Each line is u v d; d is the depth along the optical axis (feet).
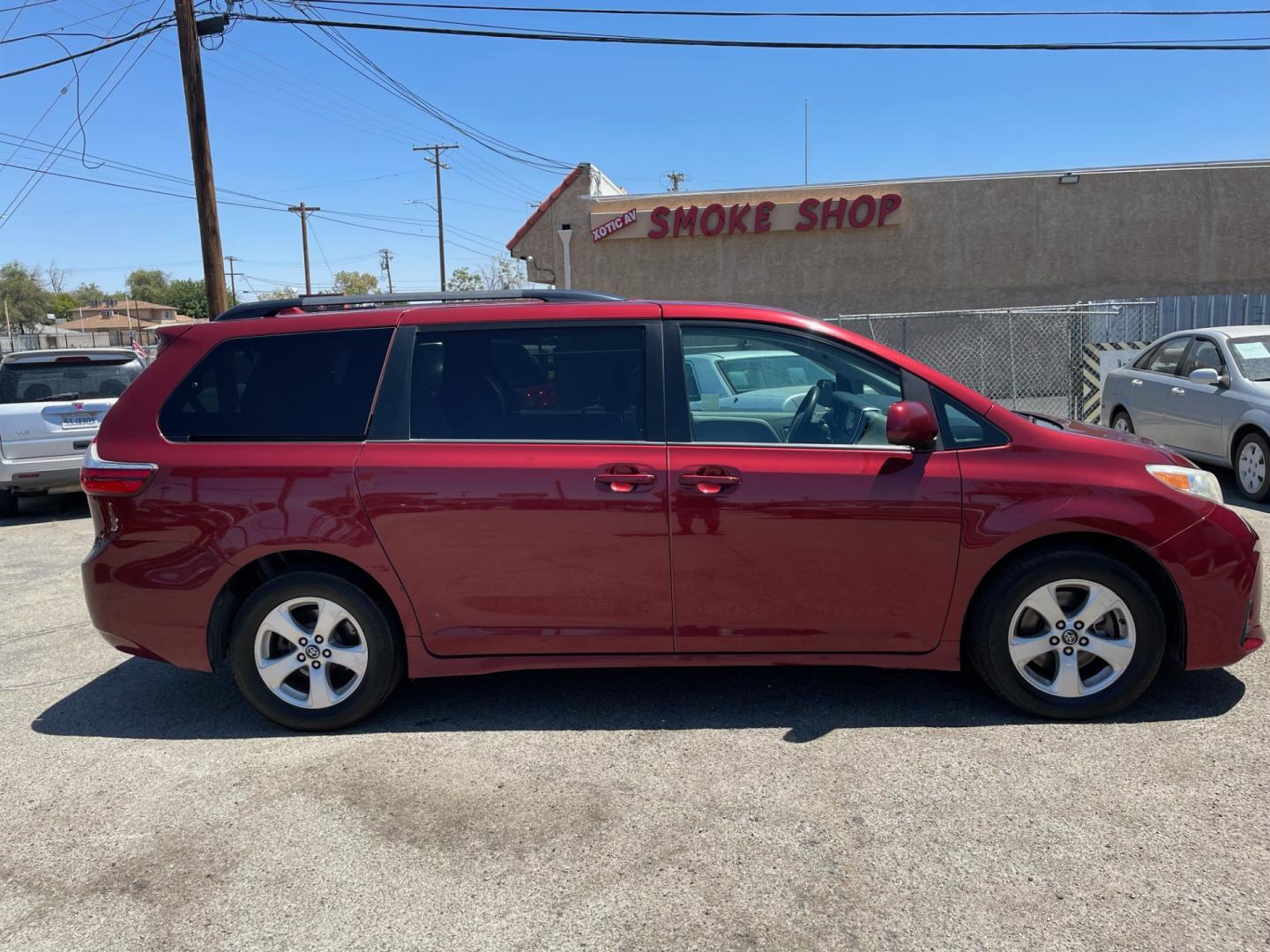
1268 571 19.70
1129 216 66.95
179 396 13.39
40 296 297.33
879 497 12.36
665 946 8.61
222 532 12.87
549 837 10.46
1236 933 8.48
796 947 8.54
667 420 12.81
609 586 12.73
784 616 12.73
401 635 13.33
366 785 11.78
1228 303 62.54
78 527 31.07
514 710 13.91
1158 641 12.44
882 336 69.36
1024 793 10.99
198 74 45.78
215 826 10.96
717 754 12.28
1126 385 34.06
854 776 11.56
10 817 11.33
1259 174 66.03
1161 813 10.47
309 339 13.44
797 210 69.31
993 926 8.71
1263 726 12.45
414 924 9.05
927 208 68.33
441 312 13.35
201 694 15.21
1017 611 12.56
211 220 46.88
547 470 12.64
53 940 9.00
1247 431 27.32
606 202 72.38
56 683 15.92
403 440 12.93
